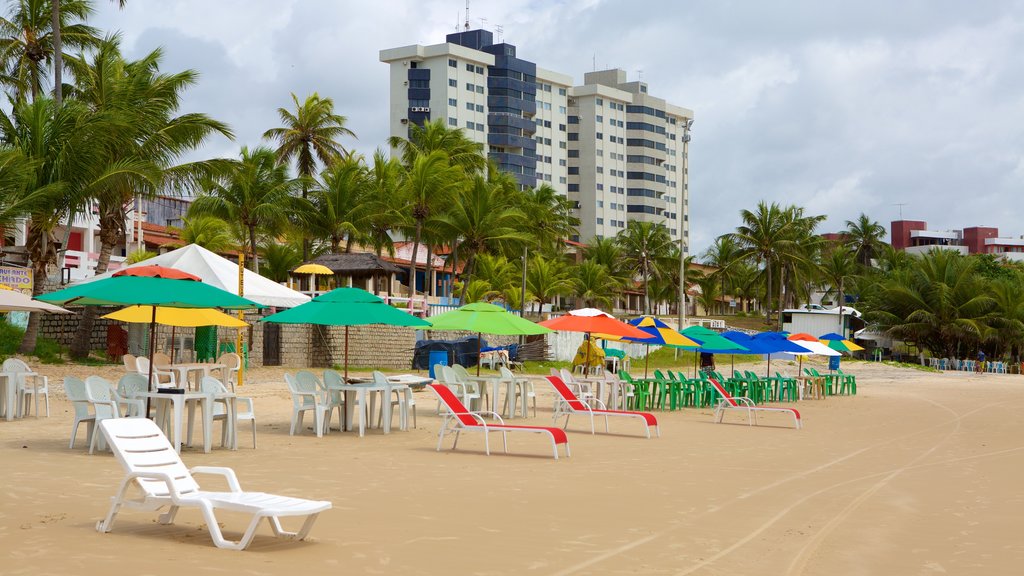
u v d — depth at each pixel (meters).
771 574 6.58
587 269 88.12
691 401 26.53
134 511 8.02
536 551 6.98
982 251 173.88
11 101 31.77
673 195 146.38
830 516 9.12
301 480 10.30
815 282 91.94
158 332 32.03
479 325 18.84
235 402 12.97
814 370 33.41
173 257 26.88
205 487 9.62
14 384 16.44
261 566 6.11
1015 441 17.53
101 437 12.23
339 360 38.91
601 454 13.86
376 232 58.25
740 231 87.62
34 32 35.69
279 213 45.53
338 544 6.96
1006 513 9.48
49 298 12.98
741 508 9.41
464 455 13.19
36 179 29.16
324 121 58.41
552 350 48.59
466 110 120.62
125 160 30.34
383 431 16.08
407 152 64.69
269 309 37.22
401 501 9.11
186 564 6.07
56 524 7.38
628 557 6.91
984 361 66.94
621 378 23.33
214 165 33.81
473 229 56.12
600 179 135.75
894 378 48.59
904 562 7.14
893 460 14.19
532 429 13.19
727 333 28.45
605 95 136.25
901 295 75.69
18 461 11.12
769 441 16.77
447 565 6.38
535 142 128.38
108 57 34.50
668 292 105.94
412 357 43.06
